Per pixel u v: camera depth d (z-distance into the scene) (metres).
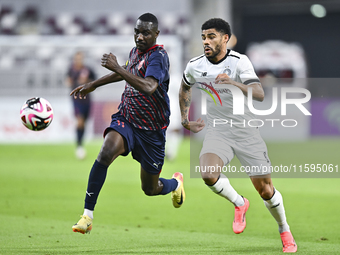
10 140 72.06
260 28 112.69
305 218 23.64
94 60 80.12
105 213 24.89
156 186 19.53
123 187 33.91
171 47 78.12
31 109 17.88
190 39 92.00
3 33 89.19
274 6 109.44
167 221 22.98
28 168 43.34
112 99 73.75
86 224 16.41
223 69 17.89
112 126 17.72
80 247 17.17
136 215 24.45
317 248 17.39
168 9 89.56
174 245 17.81
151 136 18.30
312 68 112.69
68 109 73.06
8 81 76.81
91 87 18.88
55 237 18.84
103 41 84.12
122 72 16.19
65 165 45.56
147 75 16.80
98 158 16.97
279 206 17.11
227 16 94.94
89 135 73.75
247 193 31.69
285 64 105.50
